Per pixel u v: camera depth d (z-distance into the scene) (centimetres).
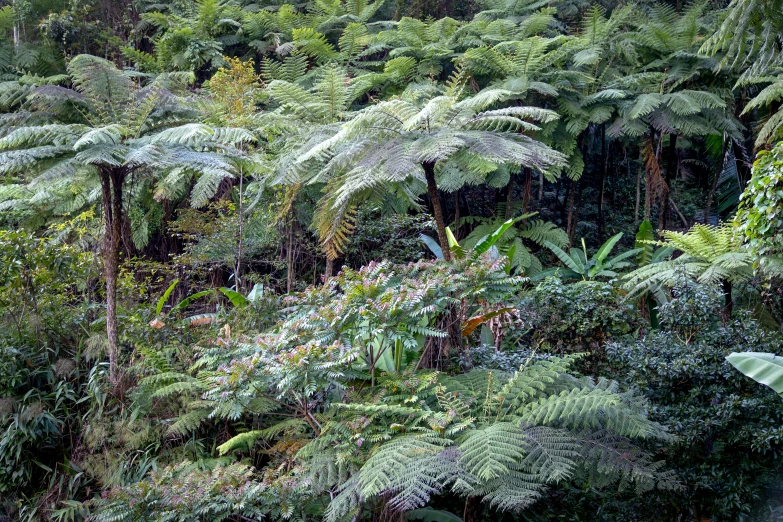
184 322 570
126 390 511
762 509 432
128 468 475
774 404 425
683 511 448
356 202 520
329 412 420
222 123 686
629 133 870
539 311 570
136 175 580
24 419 493
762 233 451
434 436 373
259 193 659
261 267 866
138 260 749
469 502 412
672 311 497
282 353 368
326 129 538
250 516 358
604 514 450
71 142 479
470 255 473
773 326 620
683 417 441
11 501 487
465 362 495
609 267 841
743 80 640
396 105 467
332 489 382
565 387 436
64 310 586
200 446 481
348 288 425
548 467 348
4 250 532
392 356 477
